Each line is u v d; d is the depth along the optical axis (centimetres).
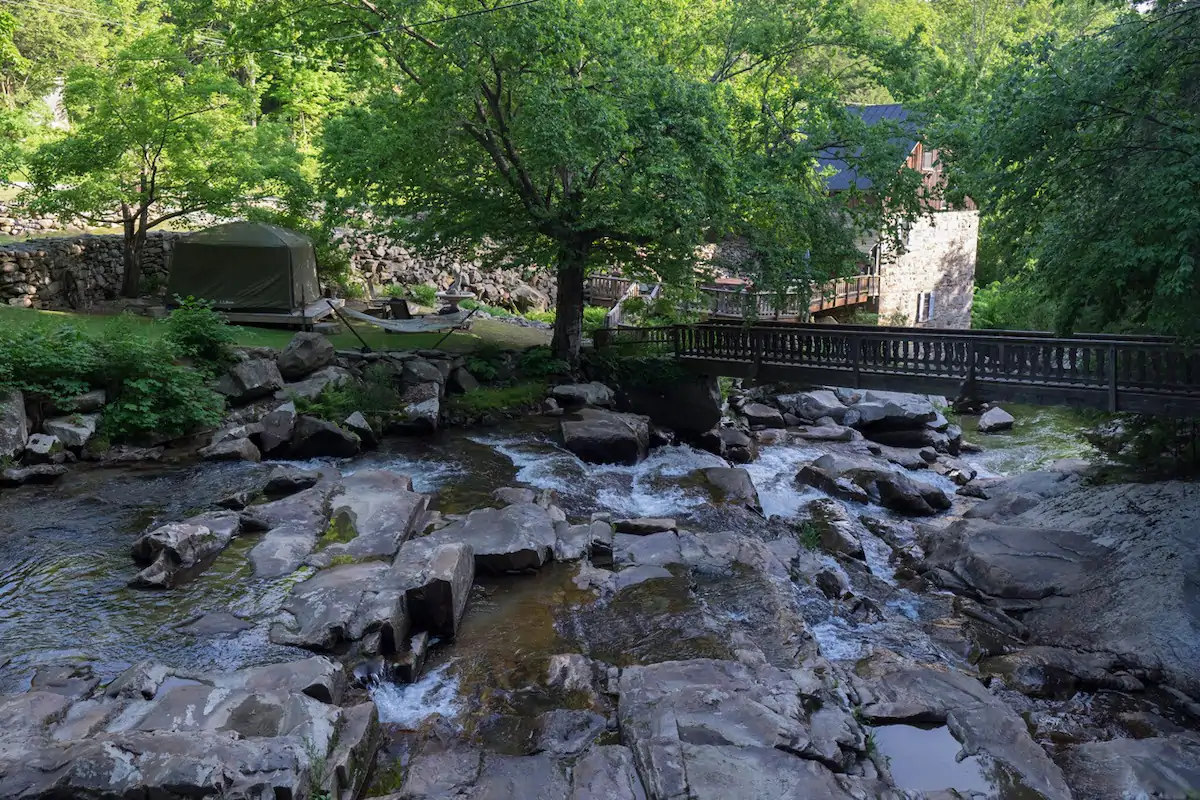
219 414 1584
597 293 3231
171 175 2306
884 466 1875
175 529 1090
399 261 3048
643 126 1675
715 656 948
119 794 606
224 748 657
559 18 1619
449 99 1706
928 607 1216
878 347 1706
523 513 1241
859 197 2011
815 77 2048
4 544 1119
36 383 1466
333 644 892
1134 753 836
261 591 1003
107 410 1496
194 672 808
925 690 939
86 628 917
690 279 2048
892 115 3192
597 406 1939
